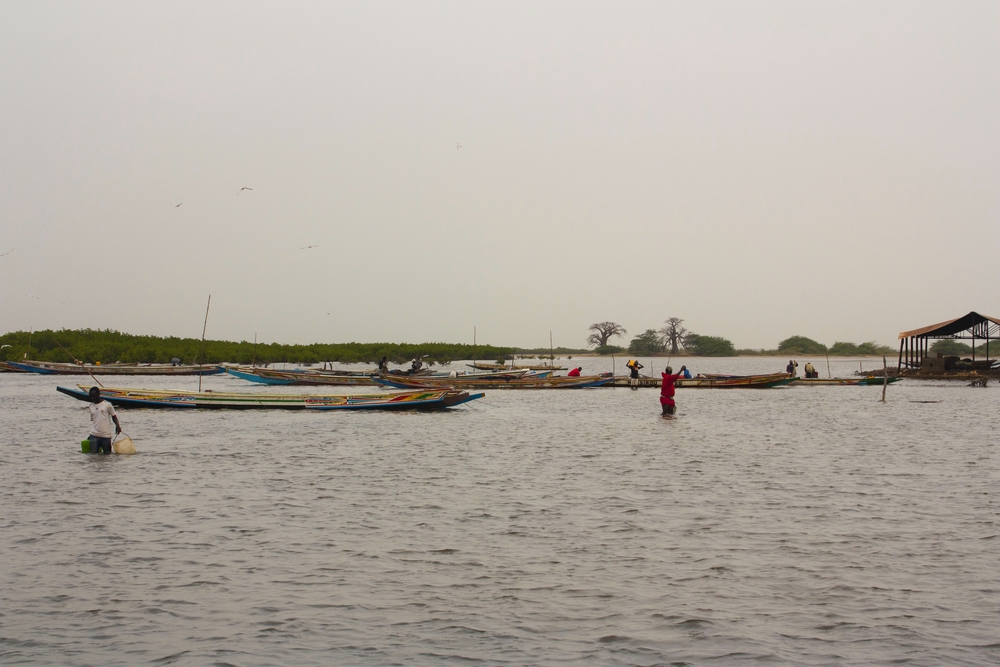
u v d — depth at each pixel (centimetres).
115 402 3941
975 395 5706
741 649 938
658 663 902
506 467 2212
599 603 1082
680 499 1747
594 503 1703
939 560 1270
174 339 13512
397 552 1312
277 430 3169
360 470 2145
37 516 1555
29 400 4866
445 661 905
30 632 979
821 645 948
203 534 1421
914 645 946
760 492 1830
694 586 1148
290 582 1161
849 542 1376
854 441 2858
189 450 2534
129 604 1072
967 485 1916
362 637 969
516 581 1170
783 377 6325
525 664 899
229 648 938
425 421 3634
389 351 13788
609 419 3819
